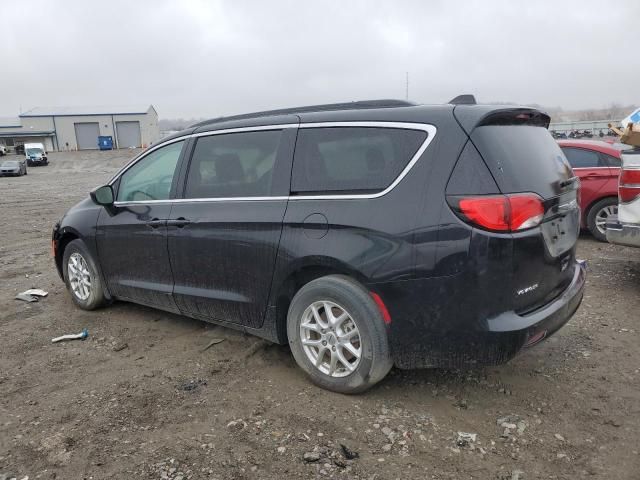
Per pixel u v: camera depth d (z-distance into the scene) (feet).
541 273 10.25
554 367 12.75
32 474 9.01
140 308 17.79
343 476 8.82
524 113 10.86
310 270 11.71
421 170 10.15
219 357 13.62
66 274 18.17
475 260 9.46
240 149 13.07
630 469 8.95
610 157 26.68
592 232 27.37
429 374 12.36
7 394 11.91
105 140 260.01
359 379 10.94
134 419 10.69
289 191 11.86
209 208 13.24
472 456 9.32
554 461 9.18
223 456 9.41
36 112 284.61
